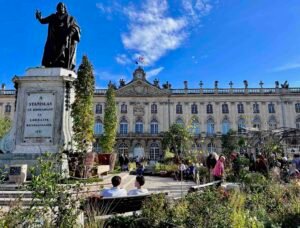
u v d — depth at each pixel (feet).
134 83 205.26
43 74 35.32
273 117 203.51
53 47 37.96
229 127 202.59
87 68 69.67
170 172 57.31
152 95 204.64
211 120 203.72
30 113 33.73
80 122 56.65
